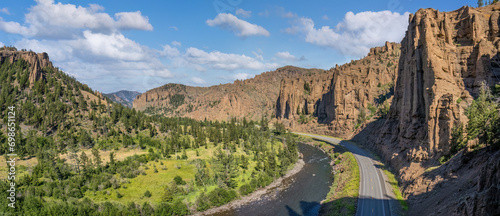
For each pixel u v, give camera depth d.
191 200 81.50
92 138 150.12
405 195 70.69
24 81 185.25
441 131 78.81
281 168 113.06
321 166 124.00
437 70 85.88
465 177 56.31
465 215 40.56
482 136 60.25
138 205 74.50
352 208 64.50
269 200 84.25
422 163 80.25
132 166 102.25
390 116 130.38
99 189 82.88
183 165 113.44
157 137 173.50
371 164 105.94
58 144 131.38
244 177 103.44
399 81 126.06
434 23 96.00
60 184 80.44
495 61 85.31
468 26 94.12
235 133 175.25
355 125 195.62
